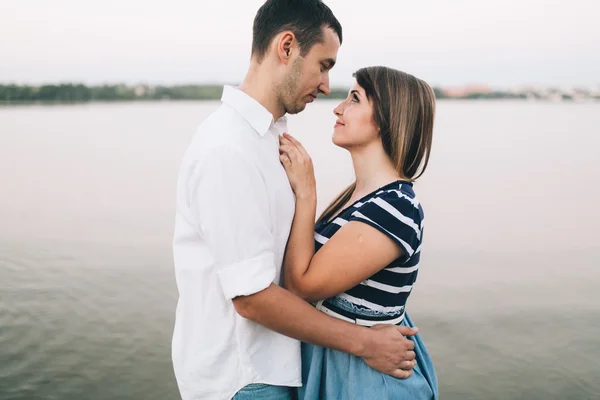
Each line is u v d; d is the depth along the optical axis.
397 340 1.62
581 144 17.72
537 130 23.11
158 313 4.91
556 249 6.89
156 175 11.40
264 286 1.46
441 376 4.12
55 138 18.06
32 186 10.08
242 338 1.58
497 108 43.75
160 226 7.57
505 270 6.18
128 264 6.05
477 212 8.70
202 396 1.64
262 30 1.65
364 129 1.78
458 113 37.28
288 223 1.67
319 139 15.68
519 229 7.76
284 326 1.51
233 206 1.45
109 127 22.64
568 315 5.05
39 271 5.78
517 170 12.65
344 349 1.59
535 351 4.45
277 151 1.68
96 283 5.50
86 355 4.21
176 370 1.68
